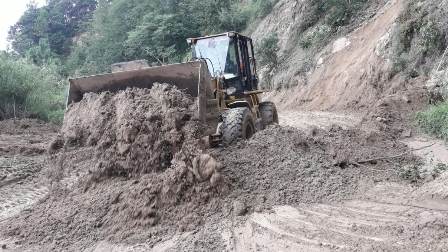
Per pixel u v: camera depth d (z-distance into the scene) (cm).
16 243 573
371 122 1195
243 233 535
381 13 1933
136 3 4512
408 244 465
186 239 534
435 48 1380
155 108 705
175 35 3847
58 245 556
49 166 764
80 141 750
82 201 655
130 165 680
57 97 2230
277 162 720
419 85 1356
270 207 603
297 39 2539
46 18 6575
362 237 495
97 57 4725
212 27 3641
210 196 611
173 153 676
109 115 739
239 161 707
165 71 762
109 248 536
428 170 726
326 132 1013
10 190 855
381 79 1564
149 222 574
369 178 704
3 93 1898
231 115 824
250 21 3447
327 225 538
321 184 668
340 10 2252
